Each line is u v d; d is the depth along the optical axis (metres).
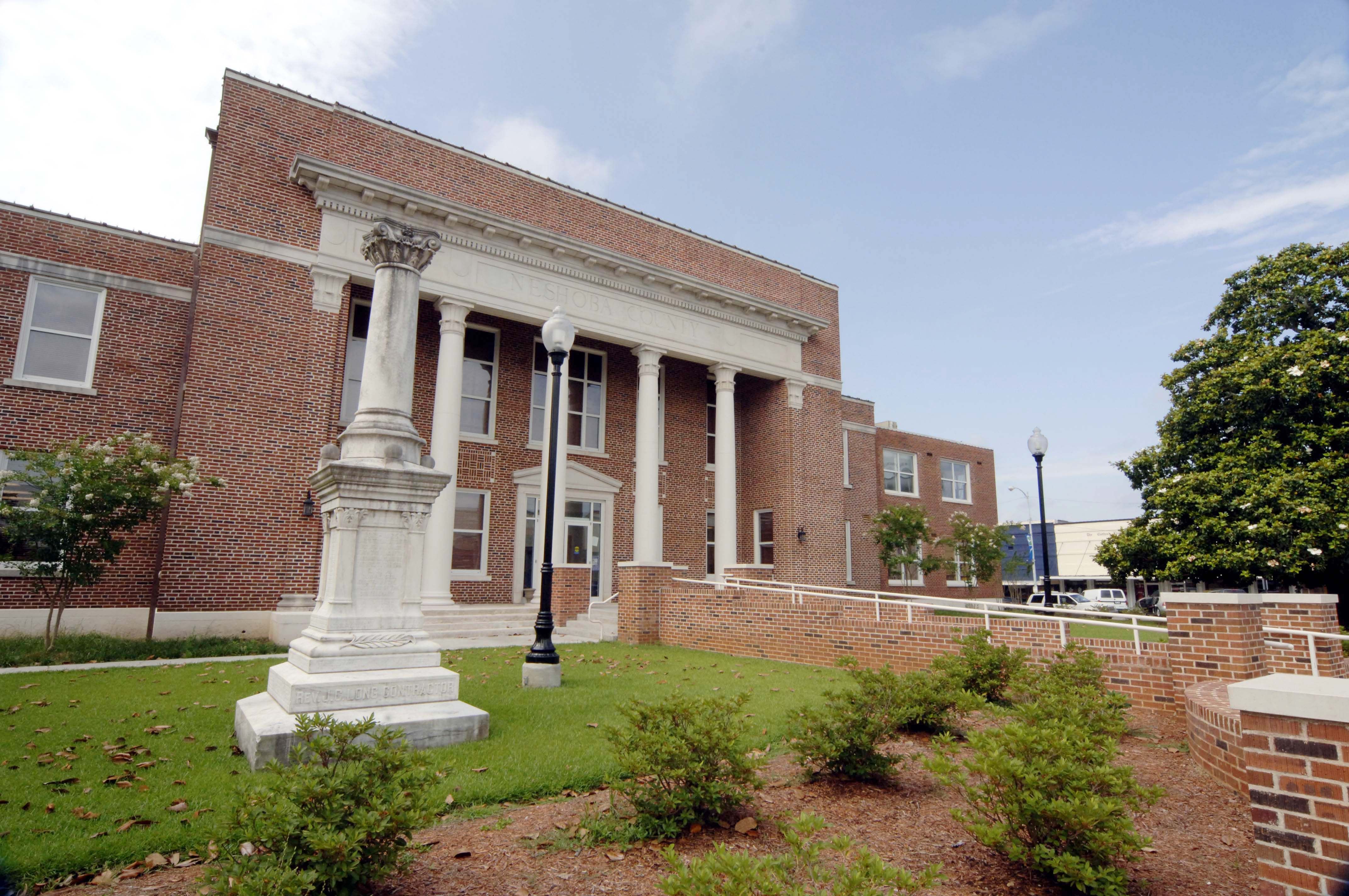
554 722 7.66
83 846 4.34
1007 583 46.56
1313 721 3.36
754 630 14.38
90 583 13.92
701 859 4.45
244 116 17.53
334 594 6.95
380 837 3.74
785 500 25.47
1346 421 19.75
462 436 21.09
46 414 15.98
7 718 7.70
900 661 11.98
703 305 23.98
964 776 6.13
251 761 5.97
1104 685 8.91
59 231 16.73
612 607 20.73
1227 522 19.81
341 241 18.08
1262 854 3.44
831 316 28.02
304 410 17.08
